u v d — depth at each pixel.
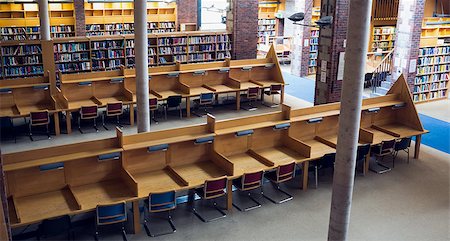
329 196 8.59
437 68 15.30
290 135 9.29
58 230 6.43
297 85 17.41
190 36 16.53
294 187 8.95
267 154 8.79
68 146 7.13
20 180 6.87
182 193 8.58
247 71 14.60
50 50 14.16
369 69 16.34
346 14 12.15
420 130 10.44
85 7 18.67
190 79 13.64
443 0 17.00
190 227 7.47
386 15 18.61
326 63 12.60
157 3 20.50
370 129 10.57
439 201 8.50
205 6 22.77
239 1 16.59
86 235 7.16
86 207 6.71
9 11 17.03
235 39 16.98
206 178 7.71
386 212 8.06
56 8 17.69
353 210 8.12
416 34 13.90
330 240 6.73
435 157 10.68
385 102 10.71
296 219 7.77
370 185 9.13
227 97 15.31
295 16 12.25
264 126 8.62
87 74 12.33
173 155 8.05
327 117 9.75
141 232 7.29
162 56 16.36
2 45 13.82
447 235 7.34
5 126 10.72
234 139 8.59
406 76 14.20
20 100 11.60
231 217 7.81
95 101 12.14
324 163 8.72
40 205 6.73
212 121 8.15
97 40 15.32
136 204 7.12
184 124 12.54
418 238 7.25
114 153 7.25
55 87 12.62
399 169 9.94
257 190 8.80
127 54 15.95
